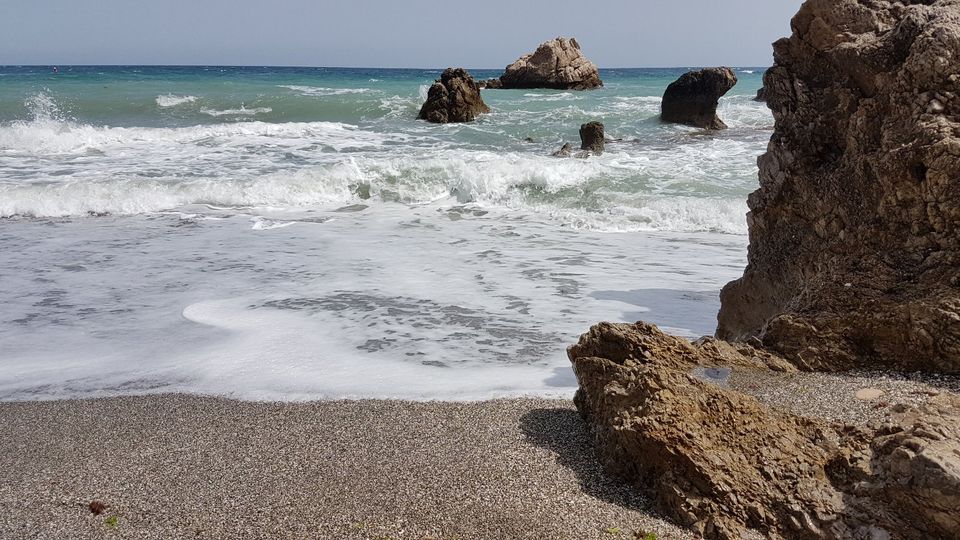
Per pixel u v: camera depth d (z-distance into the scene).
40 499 4.41
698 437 4.18
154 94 32.81
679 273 10.24
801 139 6.51
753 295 7.09
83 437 5.34
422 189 16.16
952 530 3.42
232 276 9.95
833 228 6.17
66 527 4.11
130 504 4.33
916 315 5.15
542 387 6.32
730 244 12.12
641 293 9.26
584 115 32.38
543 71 52.16
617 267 10.56
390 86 49.66
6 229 12.75
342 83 53.75
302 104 31.75
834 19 6.33
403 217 14.32
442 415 5.60
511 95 44.44
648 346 5.30
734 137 26.22
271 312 8.47
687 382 4.62
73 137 21.02
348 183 16.16
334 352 7.23
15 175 16.41
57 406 5.96
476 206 15.38
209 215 14.18
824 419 4.48
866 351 5.37
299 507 4.23
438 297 9.05
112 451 5.08
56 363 6.96
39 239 12.04
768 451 4.12
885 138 5.64
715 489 3.96
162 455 4.98
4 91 31.48
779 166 6.71
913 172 5.41
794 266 6.58
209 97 31.83
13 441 5.29
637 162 19.27
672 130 28.59
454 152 20.88
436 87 30.64
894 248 5.59
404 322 8.13
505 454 4.86
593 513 4.14
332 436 5.23
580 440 5.08
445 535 3.94
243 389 6.30
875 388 4.89
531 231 13.12
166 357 7.11
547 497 4.31
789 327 5.59
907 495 3.55
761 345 5.69
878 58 5.86
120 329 7.91
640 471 4.37
